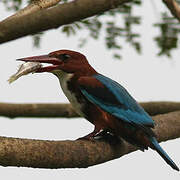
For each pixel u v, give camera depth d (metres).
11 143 8.02
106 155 9.45
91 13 8.74
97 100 10.61
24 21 8.33
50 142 8.52
